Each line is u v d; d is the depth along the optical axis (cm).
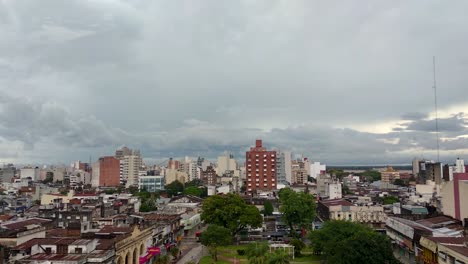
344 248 9175
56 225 12688
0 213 16700
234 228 13838
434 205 16488
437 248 8794
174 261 11181
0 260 7288
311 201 15250
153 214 15950
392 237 12975
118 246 8431
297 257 11788
